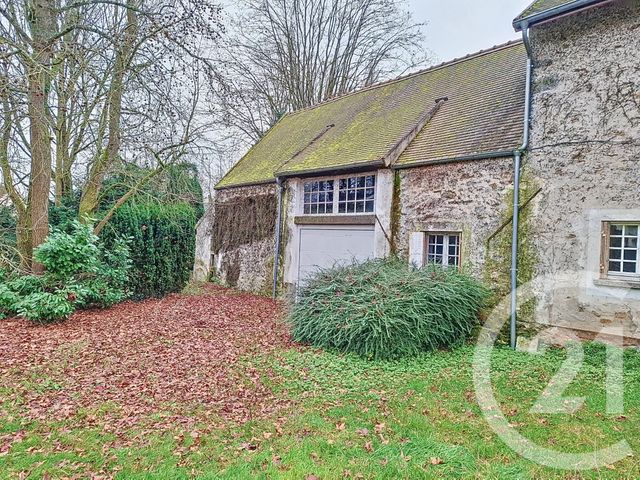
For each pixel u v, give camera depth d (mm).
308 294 7539
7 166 9773
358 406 4570
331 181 10750
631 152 6082
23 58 7852
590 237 6383
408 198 8828
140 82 9281
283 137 15453
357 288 7012
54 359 5906
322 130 13148
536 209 6898
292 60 21188
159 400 4688
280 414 4379
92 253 8867
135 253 10992
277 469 3328
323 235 10891
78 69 9047
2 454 3482
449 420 4234
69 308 7961
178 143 10945
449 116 9359
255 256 13438
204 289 13898
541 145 6883
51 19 8789
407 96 11602
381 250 9203
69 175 12594
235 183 14320
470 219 7715
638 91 6062
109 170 11023
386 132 10195
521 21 6910
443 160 8086
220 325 8469
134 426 4055
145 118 10273
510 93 8547
